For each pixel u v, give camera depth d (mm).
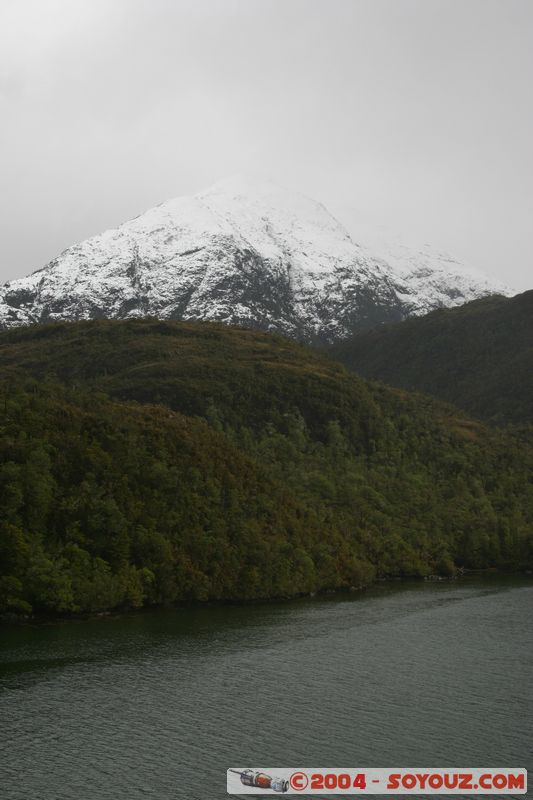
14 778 67625
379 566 194250
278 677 98062
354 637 121375
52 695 88688
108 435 155750
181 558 146375
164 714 83562
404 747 76188
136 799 64625
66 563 129500
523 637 122000
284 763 72250
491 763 73125
